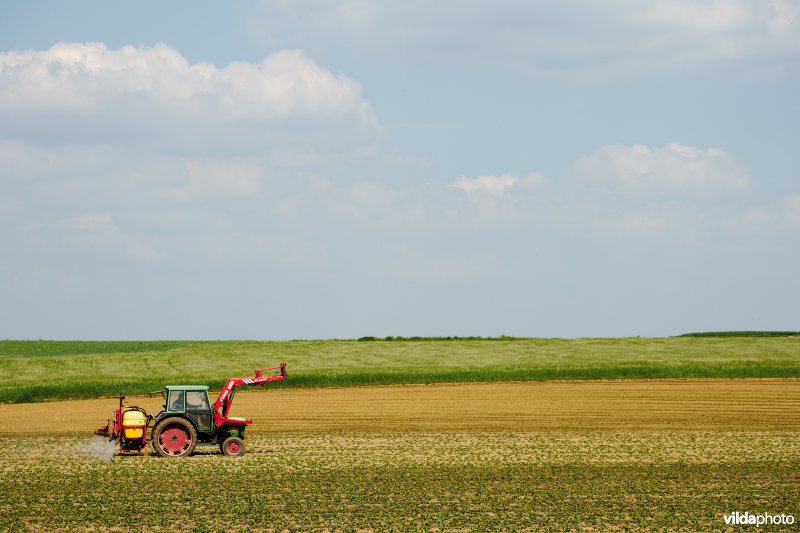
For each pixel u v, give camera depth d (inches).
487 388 2191.2
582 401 1920.5
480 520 821.2
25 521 816.9
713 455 1221.1
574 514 845.8
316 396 2055.9
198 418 1232.8
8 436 1470.2
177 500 912.3
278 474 1071.0
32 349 3747.5
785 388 2127.2
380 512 855.1
